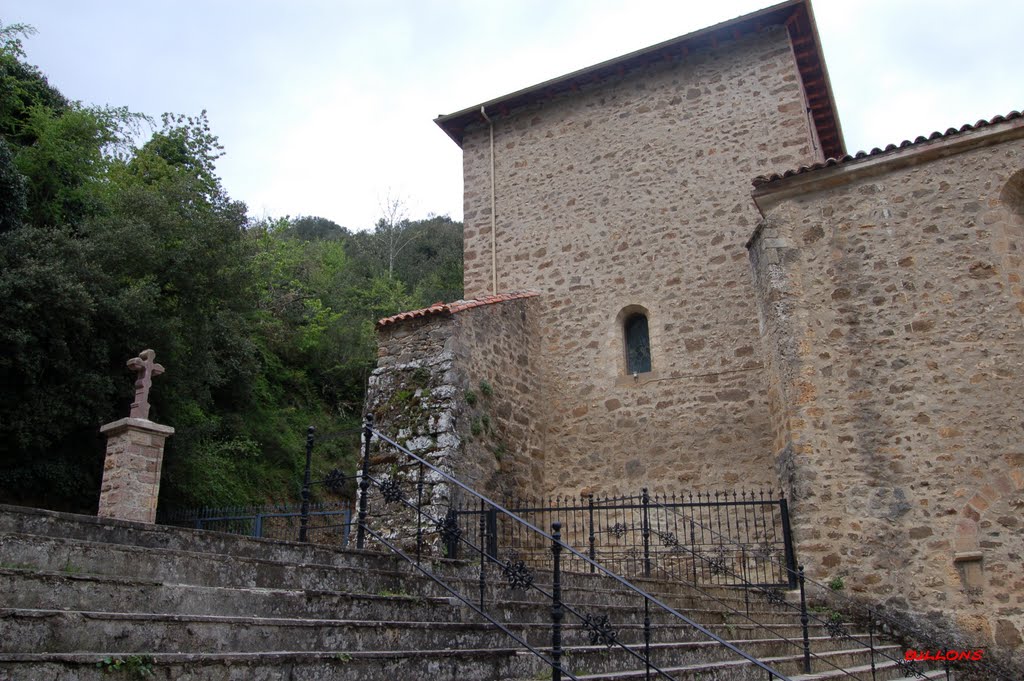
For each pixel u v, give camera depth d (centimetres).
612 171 1507
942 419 970
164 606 426
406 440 1166
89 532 496
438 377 1189
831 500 991
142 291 1619
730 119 1427
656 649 619
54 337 1441
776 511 1180
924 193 1066
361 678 425
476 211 1623
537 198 1566
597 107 1561
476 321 1279
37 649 342
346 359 2795
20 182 1652
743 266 1338
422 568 627
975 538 912
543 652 544
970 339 988
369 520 1148
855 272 1073
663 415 1320
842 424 1017
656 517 1260
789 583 988
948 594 905
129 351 1605
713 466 1255
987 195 1031
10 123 2014
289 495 2070
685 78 1492
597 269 1462
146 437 1237
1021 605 870
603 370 1398
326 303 3175
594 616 505
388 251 4216
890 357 1020
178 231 1873
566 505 1341
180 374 1745
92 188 2075
